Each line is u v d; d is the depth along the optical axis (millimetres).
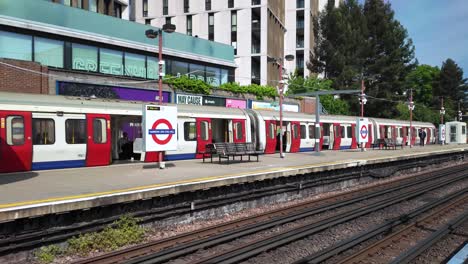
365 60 48625
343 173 18688
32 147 14008
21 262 7926
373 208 12773
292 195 15336
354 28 47875
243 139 22234
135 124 20547
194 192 11578
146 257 7730
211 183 11820
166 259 7766
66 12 21391
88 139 15547
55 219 8609
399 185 18312
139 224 9984
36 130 14180
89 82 21531
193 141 19500
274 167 16016
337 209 13211
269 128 24094
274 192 14312
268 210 13266
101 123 16016
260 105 33844
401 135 41812
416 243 9023
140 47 25172
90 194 9406
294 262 7410
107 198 9234
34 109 14125
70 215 8836
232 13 44688
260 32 44312
